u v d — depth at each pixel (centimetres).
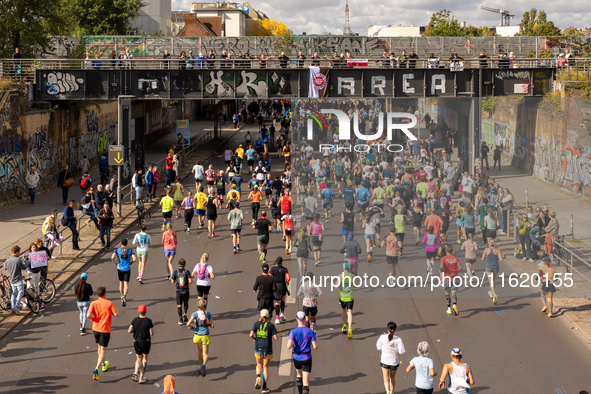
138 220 2541
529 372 1214
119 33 5875
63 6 5222
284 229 2064
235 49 5056
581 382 1171
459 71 3397
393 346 1086
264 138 4781
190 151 4678
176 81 3472
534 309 1585
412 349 1327
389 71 3425
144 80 3456
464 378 982
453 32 6756
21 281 1487
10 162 2731
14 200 2762
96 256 2039
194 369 1221
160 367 1229
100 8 5769
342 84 3466
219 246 2188
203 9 11994
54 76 3384
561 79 3309
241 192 3200
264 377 1120
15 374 1184
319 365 1244
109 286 1738
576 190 1991
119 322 1472
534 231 1647
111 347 1330
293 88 3488
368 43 4812
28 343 1345
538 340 1380
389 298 1664
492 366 1241
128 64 3666
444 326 1467
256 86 3478
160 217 2659
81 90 3419
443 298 1681
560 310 1562
